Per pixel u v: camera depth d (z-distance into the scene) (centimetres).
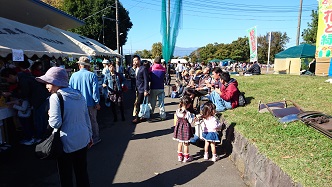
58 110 272
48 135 282
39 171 436
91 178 411
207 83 816
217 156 479
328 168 291
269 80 1175
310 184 256
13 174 424
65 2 2911
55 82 278
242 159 416
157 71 785
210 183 388
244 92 870
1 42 583
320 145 357
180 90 1261
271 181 309
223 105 646
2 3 898
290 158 323
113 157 500
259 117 533
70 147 286
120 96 784
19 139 611
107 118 841
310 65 1683
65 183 301
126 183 393
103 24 2794
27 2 930
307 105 596
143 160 484
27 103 558
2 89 586
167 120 800
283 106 580
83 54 1045
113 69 775
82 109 301
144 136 638
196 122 481
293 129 433
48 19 1228
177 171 433
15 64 787
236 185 381
